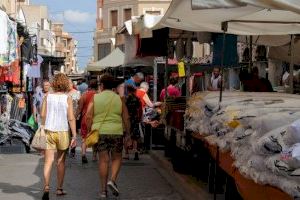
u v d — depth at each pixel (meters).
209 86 18.02
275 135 5.58
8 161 14.48
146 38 13.28
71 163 14.02
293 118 6.16
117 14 65.31
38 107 19.45
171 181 11.52
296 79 14.61
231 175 7.30
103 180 9.68
